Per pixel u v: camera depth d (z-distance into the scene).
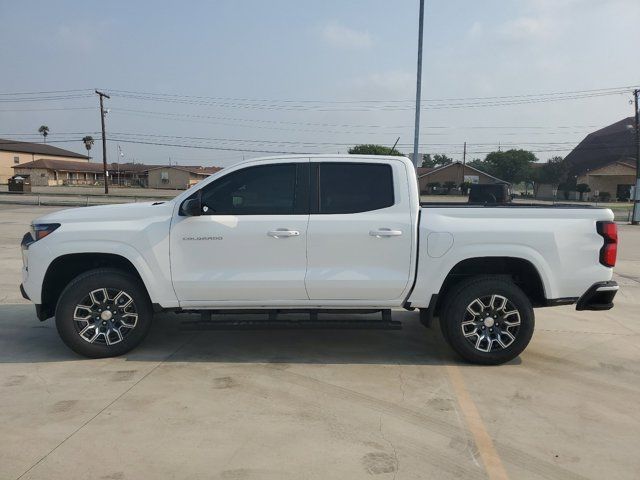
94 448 3.41
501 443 3.57
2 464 3.21
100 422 3.76
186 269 4.91
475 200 9.95
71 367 4.83
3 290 8.09
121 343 5.03
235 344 5.59
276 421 3.82
